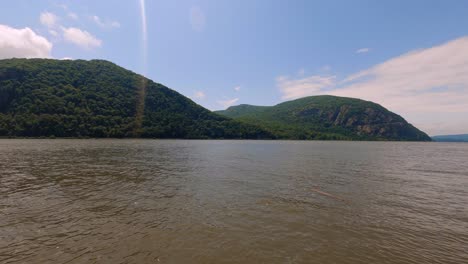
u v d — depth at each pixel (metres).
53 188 19.05
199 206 15.22
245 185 21.62
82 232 10.97
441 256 9.52
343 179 25.28
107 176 24.50
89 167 29.97
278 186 21.48
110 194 17.66
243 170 30.52
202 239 10.54
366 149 86.06
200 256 9.13
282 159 45.38
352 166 36.34
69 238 10.33
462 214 14.47
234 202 16.25
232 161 40.50
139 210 14.19
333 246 10.20
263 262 8.84
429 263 8.98
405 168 34.62
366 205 16.09
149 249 9.56
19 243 9.79
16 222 11.94
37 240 10.09
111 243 9.98
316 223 12.77
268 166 34.88
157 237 10.62
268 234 11.23
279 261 8.94
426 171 31.75
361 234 11.45
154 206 15.01
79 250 9.34
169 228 11.64
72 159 37.56
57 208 14.20
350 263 8.91
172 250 9.52
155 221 12.50
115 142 94.56
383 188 21.19
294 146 99.19
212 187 20.62
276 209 14.95
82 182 21.41
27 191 17.98
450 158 52.44
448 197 18.38
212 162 38.62
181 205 15.34
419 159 49.09
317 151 69.75
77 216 12.98
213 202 16.16
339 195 18.64
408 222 13.08
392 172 30.55
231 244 10.15
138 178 23.91
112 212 13.73
